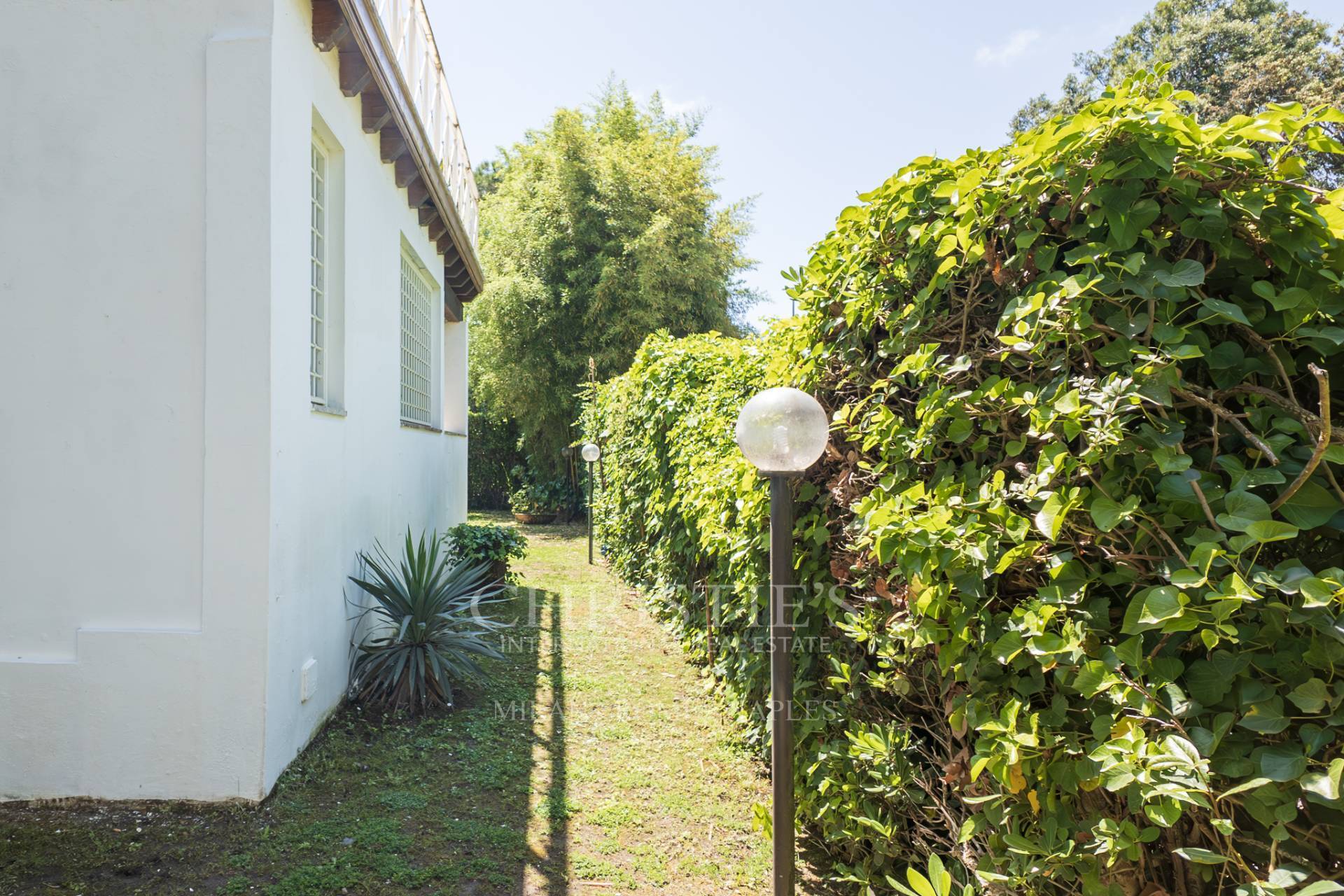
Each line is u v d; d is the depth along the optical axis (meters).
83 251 3.08
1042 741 1.57
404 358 7.03
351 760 3.51
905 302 2.24
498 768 3.52
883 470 2.21
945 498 1.80
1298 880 1.15
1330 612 1.17
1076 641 1.46
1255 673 1.28
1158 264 1.51
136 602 3.08
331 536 4.00
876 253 2.33
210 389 3.05
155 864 2.60
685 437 5.68
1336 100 17.34
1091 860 1.50
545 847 2.85
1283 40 20.44
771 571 2.08
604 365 16.17
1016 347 1.63
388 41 4.49
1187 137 1.54
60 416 3.08
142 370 3.08
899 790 2.14
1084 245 1.61
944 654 1.81
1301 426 1.34
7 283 3.08
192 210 3.08
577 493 15.96
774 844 2.04
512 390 16.34
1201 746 1.25
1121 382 1.45
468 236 8.76
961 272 1.99
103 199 3.07
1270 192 1.52
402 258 6.97
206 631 3.04
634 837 2.95
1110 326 1.53
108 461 3.08
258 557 3.05
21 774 3.02
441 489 8.61
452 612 4.64
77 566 3.08
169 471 3.08
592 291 16.20
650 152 17.45
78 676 3.03
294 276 3.36
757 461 2.06
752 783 3.46
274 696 3.14
